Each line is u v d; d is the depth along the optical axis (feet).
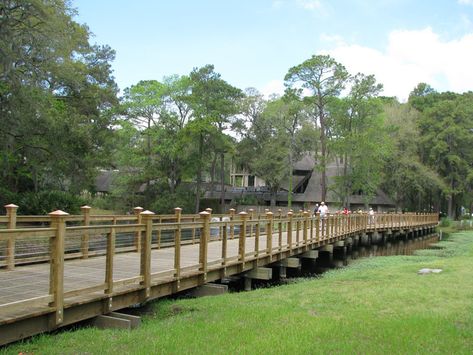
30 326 21.20
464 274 43.21
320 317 25.89
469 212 251.19
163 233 56.90
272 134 175.63
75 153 89.71
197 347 20.12
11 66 68.08
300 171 187.83
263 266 50.75
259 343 20.53
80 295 23.95
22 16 71.82
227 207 175.42
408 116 181.78
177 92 152.97
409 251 102.32
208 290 36.22
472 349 19.95
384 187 183.11
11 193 80.43
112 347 20.45
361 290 35.35
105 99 113.70
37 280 28.25
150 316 28.68
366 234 107.14
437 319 24.97
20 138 81.00
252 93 178.81
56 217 22.02
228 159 200.54
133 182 148.56
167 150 145.89
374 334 22.07
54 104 89.25
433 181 169.68
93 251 40.57
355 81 147.43
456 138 182.39
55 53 78.07
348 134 139.85
